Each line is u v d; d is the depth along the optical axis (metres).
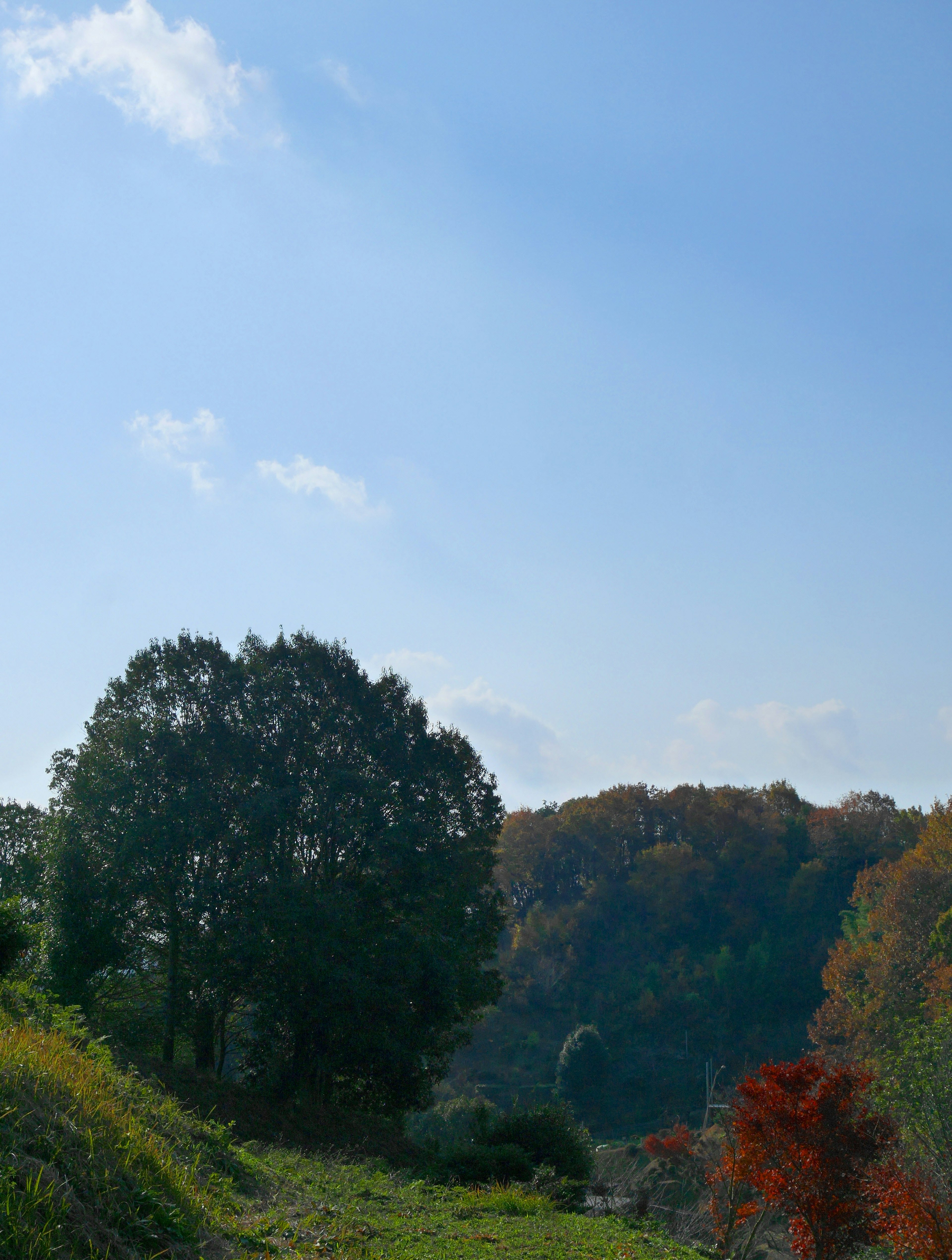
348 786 27.97
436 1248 9.80
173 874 27.06
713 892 109.06
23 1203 5.38
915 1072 23.16
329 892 27.02
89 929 25.91
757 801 121.12
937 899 62.16
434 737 32.09
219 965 25.78
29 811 38.09
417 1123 47.44
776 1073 17.64
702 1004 95.31
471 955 30.75
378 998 25.50
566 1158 21.88
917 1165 19.83
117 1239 5.77
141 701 29.83
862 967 66.94
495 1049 94.50
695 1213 20.61
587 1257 10.78
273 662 30.25
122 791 26.88
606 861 117.94
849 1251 16.48
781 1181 16.81
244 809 26.62
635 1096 84.31
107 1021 28.14
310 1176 13.33
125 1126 7.44
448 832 31.16
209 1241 6.68
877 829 112.19
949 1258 15.12
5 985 14.25
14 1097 6.61
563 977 102.62
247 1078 27.42
